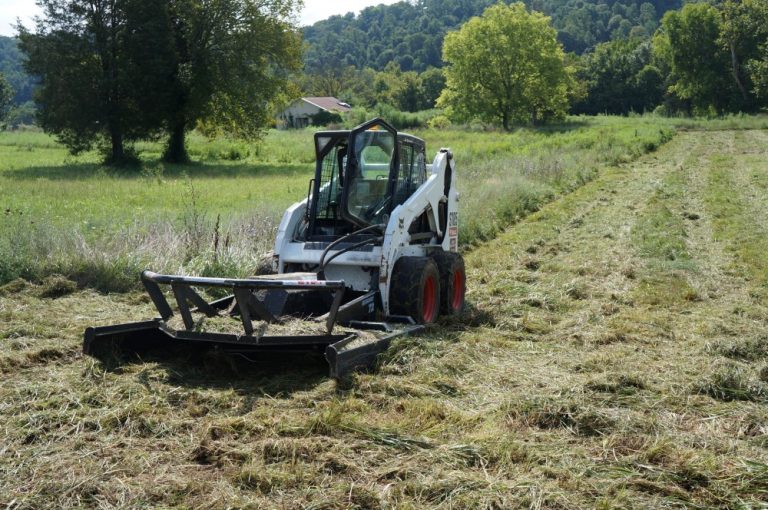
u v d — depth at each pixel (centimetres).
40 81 3531
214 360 653
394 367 638
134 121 3538
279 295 684
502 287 1022
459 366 661
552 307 927
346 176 742
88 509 415
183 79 3728
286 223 790
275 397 586
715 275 1120
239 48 3794
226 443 496
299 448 481
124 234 1169
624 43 11562
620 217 1697
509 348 739
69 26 3416
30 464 464
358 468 460
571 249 1349
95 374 627
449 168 935
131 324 674
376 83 12838
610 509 412
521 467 464
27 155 4253
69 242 1108
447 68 7475
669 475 453
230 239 1170
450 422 538
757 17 7512
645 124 5766
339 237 785
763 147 3791
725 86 7838
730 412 564
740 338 758
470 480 442
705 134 4953
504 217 1673
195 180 2625
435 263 807
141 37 3444
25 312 866
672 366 674
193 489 433
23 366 661
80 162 3712
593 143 3719
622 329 809
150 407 557
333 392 593
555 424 537
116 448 492
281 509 412
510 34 6969
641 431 527
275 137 5653
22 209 1541
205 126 4125
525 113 7288
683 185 2262
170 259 1091
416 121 7494
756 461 471
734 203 1870
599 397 583
